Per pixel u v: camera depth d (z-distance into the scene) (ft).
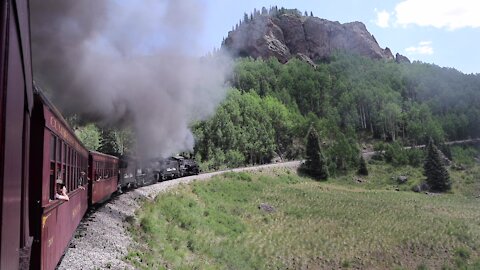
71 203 33.22
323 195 183.21
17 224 12.94
